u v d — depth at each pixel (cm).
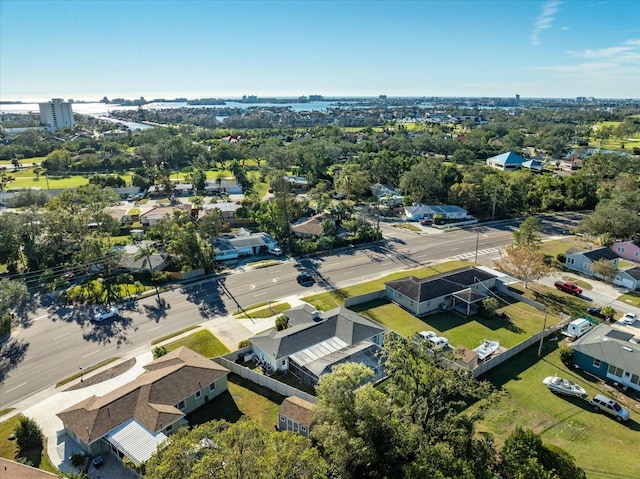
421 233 10125
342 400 3341
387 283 6838
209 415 4241
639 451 3706
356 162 17088
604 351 4809
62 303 6600
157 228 9156
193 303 6612
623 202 9656
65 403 4416
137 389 4144
